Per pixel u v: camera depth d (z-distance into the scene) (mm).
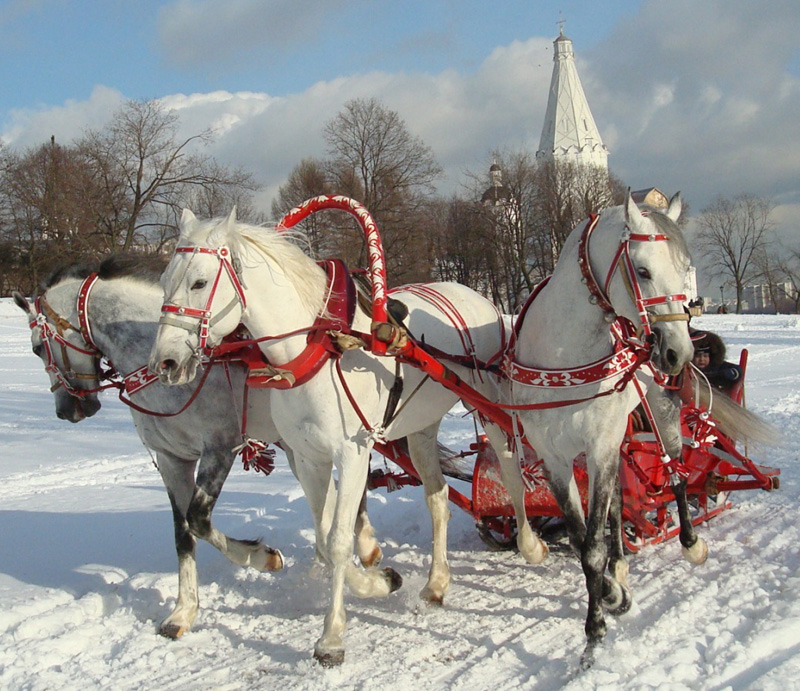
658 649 4074
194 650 4543
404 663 4258
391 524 7051
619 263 3938
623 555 4922
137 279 5215
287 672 4250
